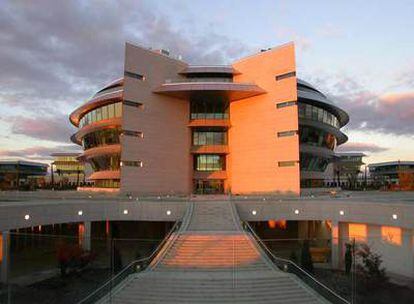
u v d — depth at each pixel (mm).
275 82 52875
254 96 55406
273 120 52812
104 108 58719
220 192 58969
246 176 55625
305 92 57062
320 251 34219
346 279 26859
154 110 54000
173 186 55594
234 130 57938
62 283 24562
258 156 54250
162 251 24875
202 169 60000
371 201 35062
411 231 29141
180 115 57344
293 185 50000
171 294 19594
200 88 52750
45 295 22141
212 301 19078
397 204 30500
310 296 19781
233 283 20516
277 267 23188
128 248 32500
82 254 27750
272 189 52125
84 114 65875
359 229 34250
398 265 29609
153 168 53281
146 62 53469
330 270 30719
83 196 47312
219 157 59969
